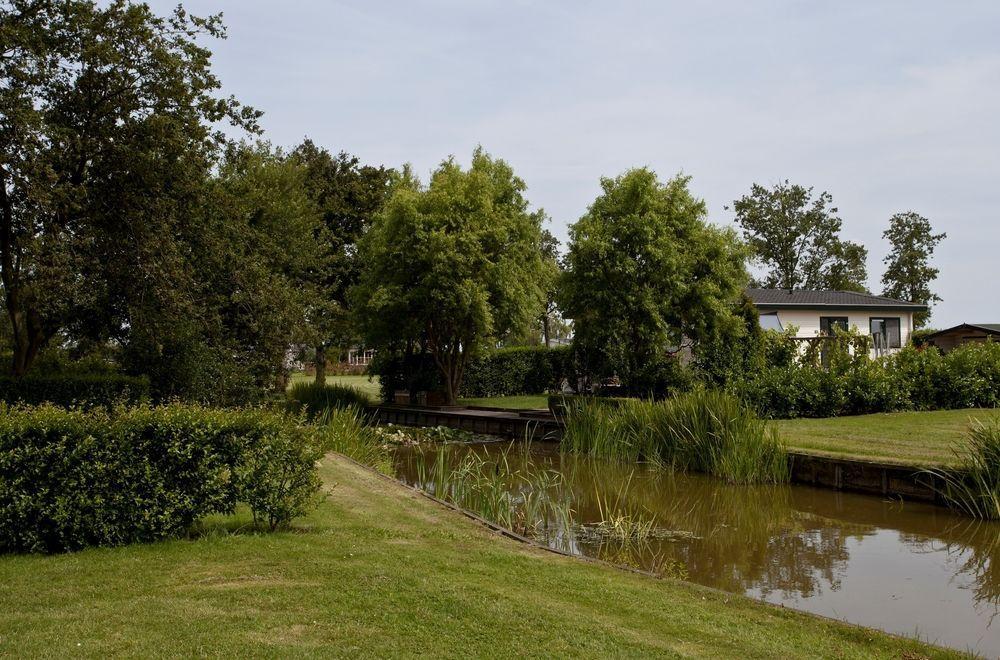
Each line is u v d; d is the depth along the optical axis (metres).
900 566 8.52
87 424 6.51
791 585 7.78
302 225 27.80
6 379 16.11
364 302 28.06
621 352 22.28
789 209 58.59
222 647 4.30
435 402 29.62
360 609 5.01
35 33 15.17
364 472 11.60
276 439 7.24
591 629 4.87
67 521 6.31
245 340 21.14
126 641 4.35
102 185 15.88
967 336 36.00
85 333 18.52
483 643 4.52
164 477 6.77
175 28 17.11
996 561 8.71
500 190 29.34
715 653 4.62
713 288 22.03
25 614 4.78
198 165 17.00
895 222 60.53
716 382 21.50
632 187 21.88
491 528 8.14
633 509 11.79
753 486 13.65
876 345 36.19
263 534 7.05
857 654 4.82
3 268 15.77
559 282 23.33
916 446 13.70
